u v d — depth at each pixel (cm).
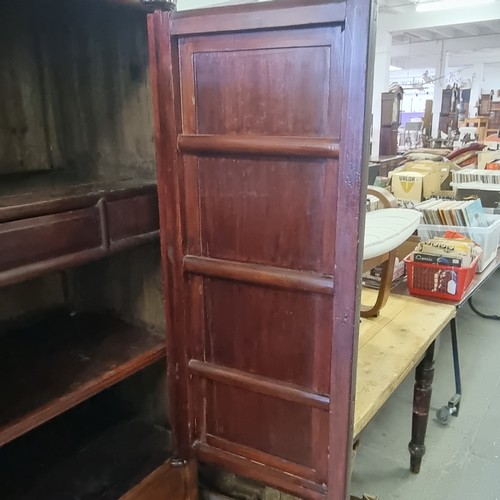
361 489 179
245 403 122
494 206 318
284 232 105
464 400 234
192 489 138
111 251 109
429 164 356
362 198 93
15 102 137
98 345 128
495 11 704
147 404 146
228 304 117
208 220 113
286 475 120
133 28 116
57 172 137
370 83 88
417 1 706
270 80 98
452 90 780
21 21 133
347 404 105
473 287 213
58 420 148
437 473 188
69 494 121
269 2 93
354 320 100
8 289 139
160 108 108
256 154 103
